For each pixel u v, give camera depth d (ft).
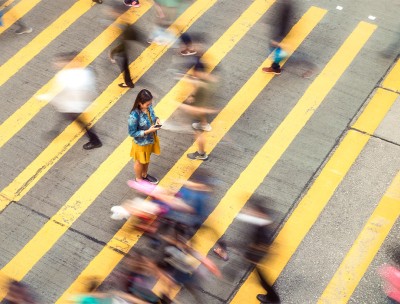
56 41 51.70
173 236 39.45
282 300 37.96
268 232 40.57
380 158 44.68
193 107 44.29
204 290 38.06
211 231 40.65
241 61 50.29
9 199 42.29
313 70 49.65
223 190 42.78
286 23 48.57
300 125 46.39
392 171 44.01
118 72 49.49
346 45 51.42
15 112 47.03
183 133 45.80
